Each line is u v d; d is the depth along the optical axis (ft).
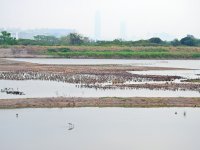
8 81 318.86
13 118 195.00
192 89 286.66
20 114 202.69
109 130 178.40
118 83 308.19
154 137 169.89
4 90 270.87
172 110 219.82
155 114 209.77
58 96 247.70
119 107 223.71
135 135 172.24
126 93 263.70
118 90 275.80
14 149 151.74
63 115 202.80
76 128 180.34
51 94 256.73
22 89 276.82
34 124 185.06
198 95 261.85
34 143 159.02
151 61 586.45
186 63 558.56
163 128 183.52
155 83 311.47
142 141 164.14
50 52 645.92
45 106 220.23
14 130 175.83
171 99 241.35
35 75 351.87
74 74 358.23
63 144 158.10
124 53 642.63
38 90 272.51
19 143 158.30
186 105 231.50
